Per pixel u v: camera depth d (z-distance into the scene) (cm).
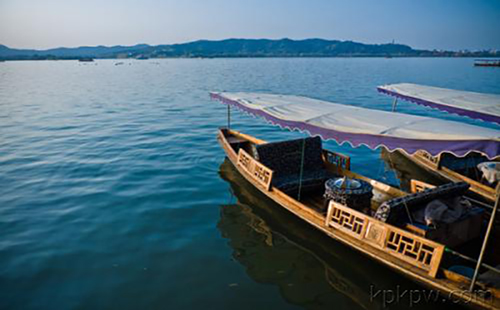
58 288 627
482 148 548
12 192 1061
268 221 889
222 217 909
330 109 921
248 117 2434
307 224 837
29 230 832
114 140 1730
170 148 1578
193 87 4366
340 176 984
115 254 736
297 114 889
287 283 649
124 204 983
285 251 754
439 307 584
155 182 1154
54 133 1886
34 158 1417
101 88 4372
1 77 6612
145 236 812
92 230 836
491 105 1134
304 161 1032
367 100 3023
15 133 1883
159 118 2364
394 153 1504
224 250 756
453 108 1175
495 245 675
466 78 5097
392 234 614
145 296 609
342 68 9275
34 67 12694
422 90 1538
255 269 689
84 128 2019
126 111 2633
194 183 1145
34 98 3353
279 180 952
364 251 629
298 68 9362
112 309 577
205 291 624
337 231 700
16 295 607
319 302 600
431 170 1170
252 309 580
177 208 959
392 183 1187
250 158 1003
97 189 1090
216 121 2283
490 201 925
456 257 615
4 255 727
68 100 3212
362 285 646
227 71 8062
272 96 1207
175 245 774
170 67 11638
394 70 7938
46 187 1104
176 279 656
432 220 615
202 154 1482
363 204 748
